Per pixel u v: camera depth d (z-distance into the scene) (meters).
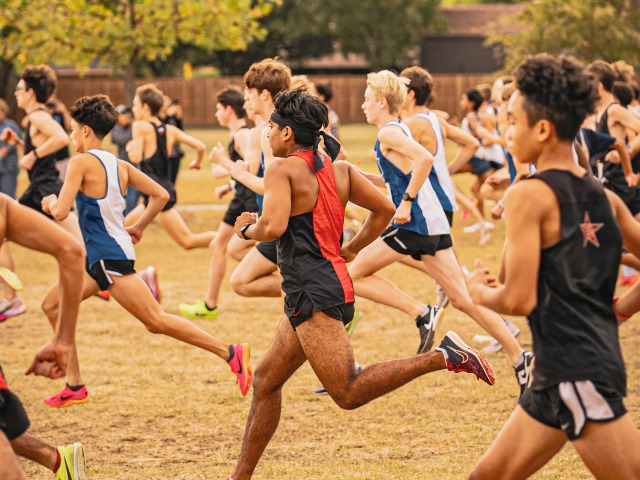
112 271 14.24
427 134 16.22
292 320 10.12
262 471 12.02
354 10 139.50
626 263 17.42
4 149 29.02
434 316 15.52
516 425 8.09
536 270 7.71
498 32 150.50
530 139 7.91
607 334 7.75
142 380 16.62
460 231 35.72
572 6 67.25
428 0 142.62
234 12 40.62
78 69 42.78
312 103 10.08
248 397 15.56
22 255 31.12
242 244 19.55
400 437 13.32
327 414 14.48
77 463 10.66
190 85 114.12
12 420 8.12
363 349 18.52
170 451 12.95
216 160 14.72
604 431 7.53
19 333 20.20
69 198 13.93
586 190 7.84
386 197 10.92
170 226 22.52
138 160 23.56
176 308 22.55
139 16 41.34
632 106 23.48
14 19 40.12
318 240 10.10
